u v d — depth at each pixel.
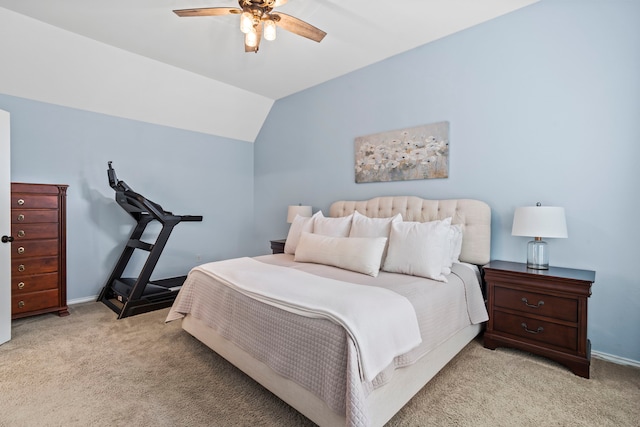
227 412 1.67
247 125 5.00
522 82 2.60
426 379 1.83
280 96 4.69
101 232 3.79
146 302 3.27
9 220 2.51
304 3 2.49
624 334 2.20
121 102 3.78
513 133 2.65
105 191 3.81
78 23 2.79
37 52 2.98
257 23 2.11
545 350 2.14
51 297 3.08
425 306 1.84
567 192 2.41
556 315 2.09
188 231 4.61
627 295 2.19
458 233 2.67
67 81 3.31
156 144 4.25
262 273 2.21
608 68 2.23
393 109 3.42
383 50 3.28
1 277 2.46
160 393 1.84
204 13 2.06
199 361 2.21
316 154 4.28
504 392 1.83
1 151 2.43
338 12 2.62
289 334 1.60
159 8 2.56
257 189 5.29
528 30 2.55
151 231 4.24
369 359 1.35
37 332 2.71
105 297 3.63
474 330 2.47
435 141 3.09
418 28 2.87
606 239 2.26
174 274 4.46
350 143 3.85
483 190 2.83
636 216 2.15
